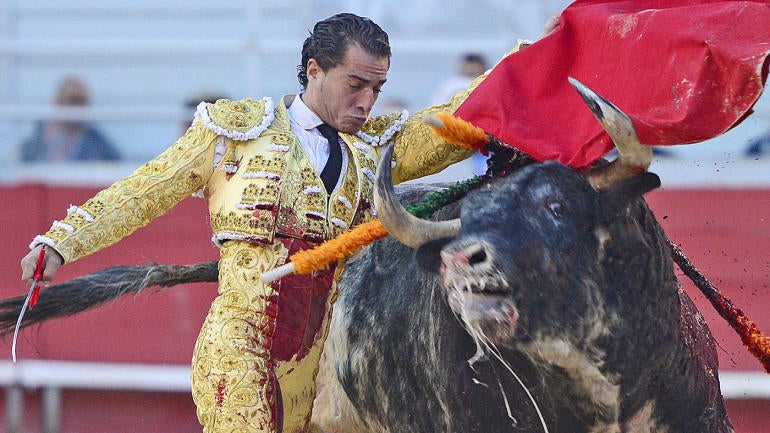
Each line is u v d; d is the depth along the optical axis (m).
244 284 10.41
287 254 10.46
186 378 21.45
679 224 21.58
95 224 10.07
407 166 11.16
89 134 24.64
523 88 10.10
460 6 26.16
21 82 27.27
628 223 9.60
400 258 11.89
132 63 27.44
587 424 10.07
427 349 11.01
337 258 10.05
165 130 24.95
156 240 21.81
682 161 22.64
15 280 22.39
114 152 24.78
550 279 9.20
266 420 10.27
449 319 10.64
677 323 10.09
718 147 22.80
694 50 8.98
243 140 10.49
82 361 21.67
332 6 27.12
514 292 9.12
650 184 9.41
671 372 9.99
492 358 10.20
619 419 9.99
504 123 9.84
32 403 21.67
